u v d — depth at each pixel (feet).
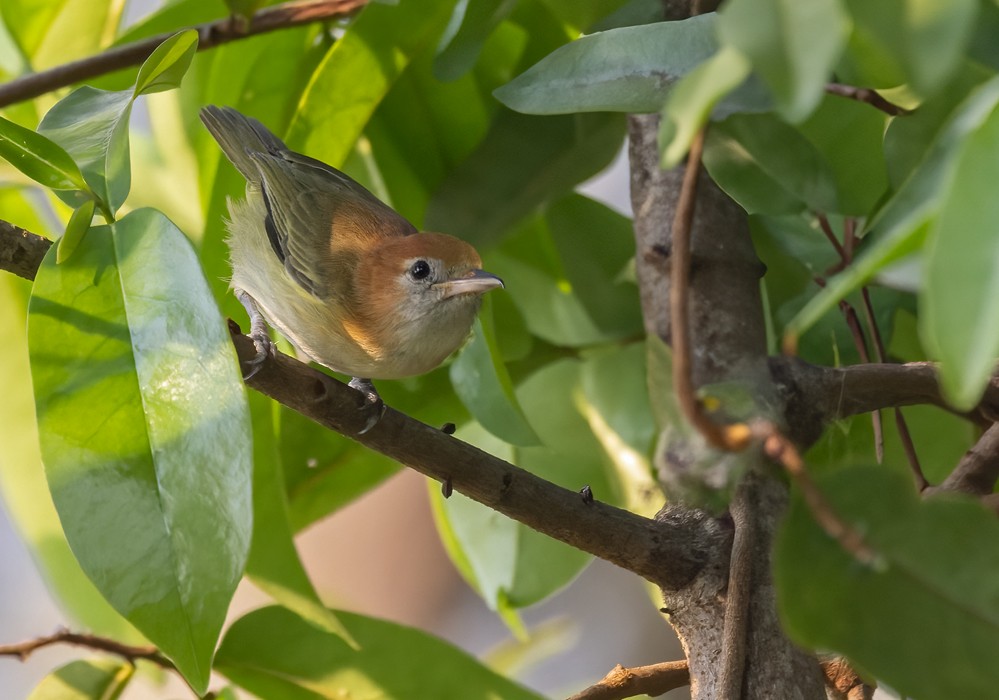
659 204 19.90
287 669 20.77
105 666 20.51
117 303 14.90
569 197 24.27
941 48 8.66
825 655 18.31
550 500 17.33
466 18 19.42
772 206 18.69
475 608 47.06
